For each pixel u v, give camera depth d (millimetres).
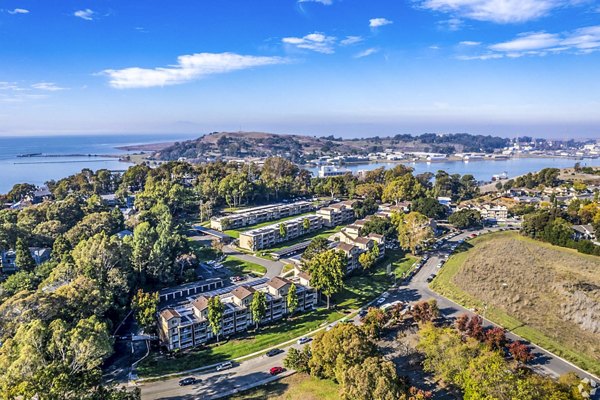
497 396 57969
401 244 146500
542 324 95250
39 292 77812
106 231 142125
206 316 89125
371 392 60125
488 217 198250
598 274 121125
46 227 137250
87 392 55906
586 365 78438
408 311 98250
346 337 72188
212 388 72188
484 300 107500
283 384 73125
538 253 140375
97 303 83125
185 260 123625
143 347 86500
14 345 62000
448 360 68750
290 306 98500
